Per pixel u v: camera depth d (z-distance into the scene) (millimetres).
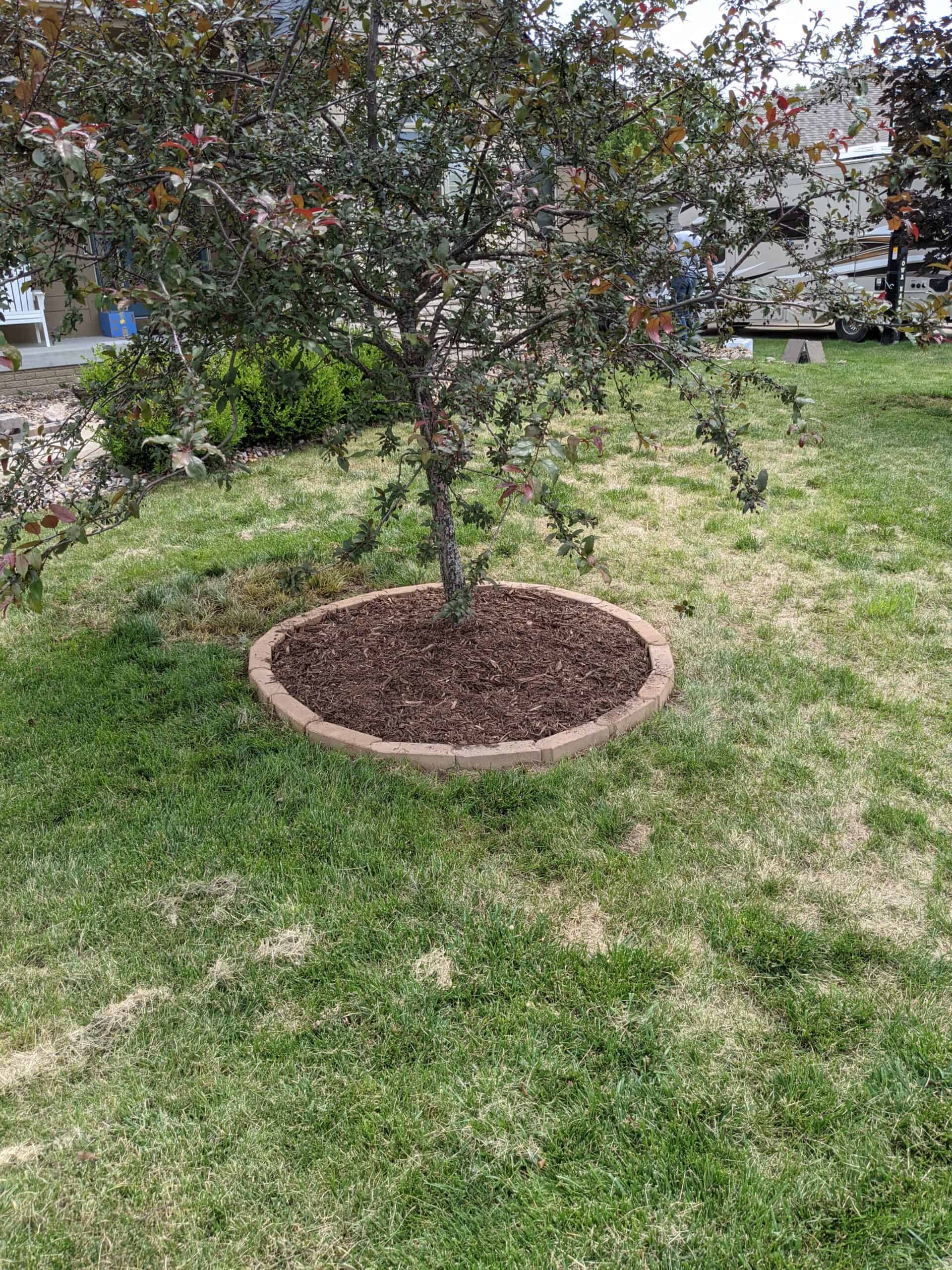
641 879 2988
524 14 3383
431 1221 1950
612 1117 2180
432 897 2896
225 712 4008
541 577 5465
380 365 3947
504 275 3396
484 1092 2236
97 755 3711
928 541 5973
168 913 2846
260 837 3191
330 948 2701
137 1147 2119
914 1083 2262
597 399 3449
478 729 3734
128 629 4840
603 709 3893
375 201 3658
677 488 7312
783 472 7625
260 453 8461
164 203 2334
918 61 7652
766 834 3221
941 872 3018
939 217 8680
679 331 3145
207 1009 2502
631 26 3236
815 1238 1916
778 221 3395
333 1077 2285
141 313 11758
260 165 3027
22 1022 2469
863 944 2711
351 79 3889
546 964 2631
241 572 5660
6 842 3197
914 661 4453
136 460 7352
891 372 12070
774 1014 2484
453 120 3500
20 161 2428
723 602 5090
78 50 2898
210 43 3270
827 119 13836
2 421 8367
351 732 3721
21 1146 2127
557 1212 1956
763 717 3947
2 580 2514
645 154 3502
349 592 5324
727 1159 2074
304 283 2832
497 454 3291
